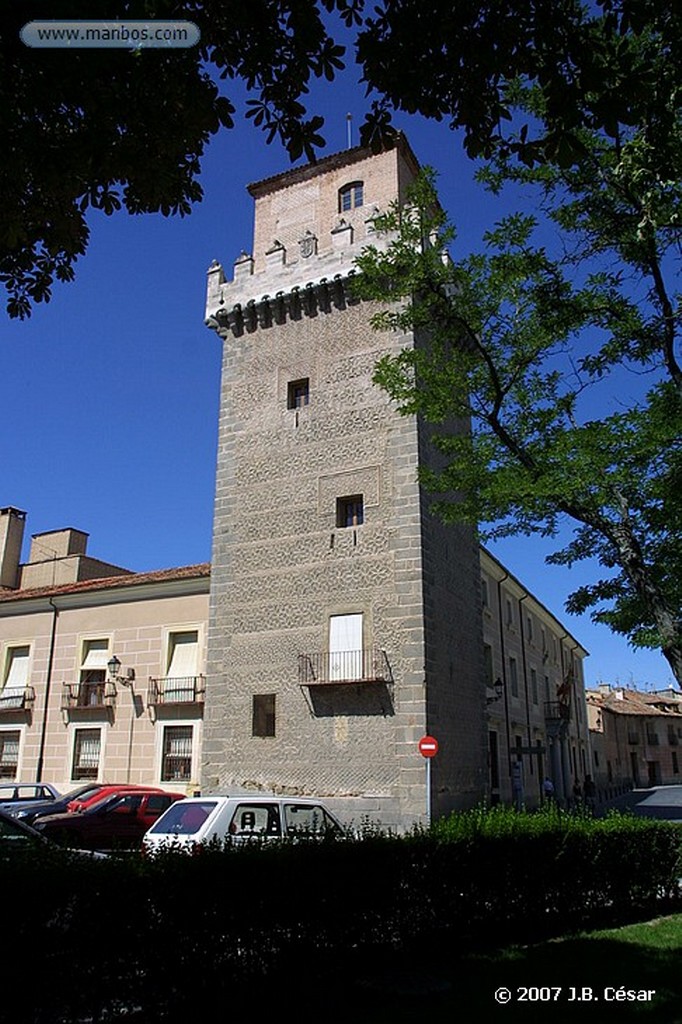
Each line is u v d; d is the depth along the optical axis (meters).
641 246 11.96
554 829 11.85
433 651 21.02
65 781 29.09
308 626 22.31
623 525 12.45
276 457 24.58
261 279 26.45
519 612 42.44
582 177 12.27
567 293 13.02
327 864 8.42
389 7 6.34
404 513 21.88
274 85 7.10
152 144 7.75
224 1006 7.10
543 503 12.46
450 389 14.18
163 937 6.76
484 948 9.91
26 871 6.14
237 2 6.62
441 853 9.97
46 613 32.09
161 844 7.80
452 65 6.52
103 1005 6.36
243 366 26.23
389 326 15.00
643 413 11.59
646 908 12.98
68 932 6.18
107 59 6.81
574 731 55.56
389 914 9.07
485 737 23.72
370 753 20.36
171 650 28.70
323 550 22.81
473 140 6.78
